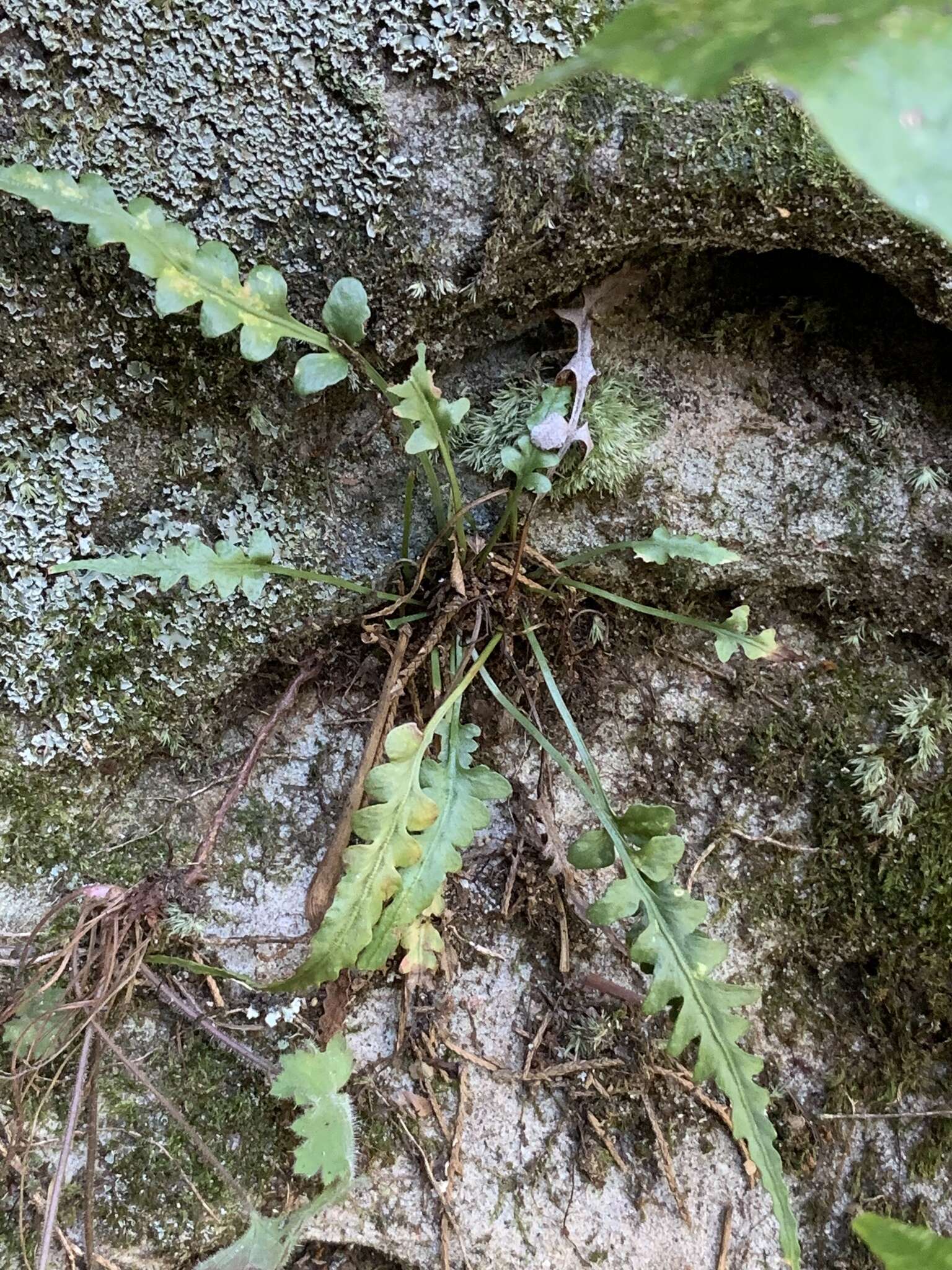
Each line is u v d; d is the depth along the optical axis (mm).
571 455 171
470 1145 176
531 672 189
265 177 145
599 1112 180
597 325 174
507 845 188
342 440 171
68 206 130
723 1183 179
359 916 146
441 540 171
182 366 155
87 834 172
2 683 161
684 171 147
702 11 51
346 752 187
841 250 156
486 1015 183
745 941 190
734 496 179
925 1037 185
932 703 185
